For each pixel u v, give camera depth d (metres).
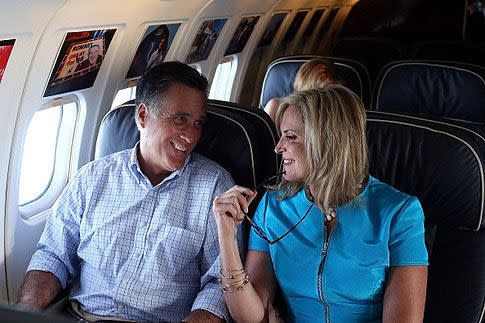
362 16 8.38
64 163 3.25
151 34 3.48
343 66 4.38
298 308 2.15
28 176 3.09
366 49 6.46
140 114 2.41
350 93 2.02
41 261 2.43
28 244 2.98
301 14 6.71
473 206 2.21
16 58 2.46
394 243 2.03
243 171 2.46
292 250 2.12
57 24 2.56
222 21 4.50
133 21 3.16
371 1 8.30
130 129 2.60
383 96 3.82
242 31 5.16
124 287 2.34
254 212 2.47
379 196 2.08
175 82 2.31
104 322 2.22
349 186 2.02
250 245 2.25
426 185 2.27
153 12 3.29
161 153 2.35
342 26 8.53
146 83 2.35
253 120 2.61
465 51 6.37
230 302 2.11
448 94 3.65
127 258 2.38
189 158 2.45
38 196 3.14
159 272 2.34
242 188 2.10
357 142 2.00
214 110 2.54
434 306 2.22
